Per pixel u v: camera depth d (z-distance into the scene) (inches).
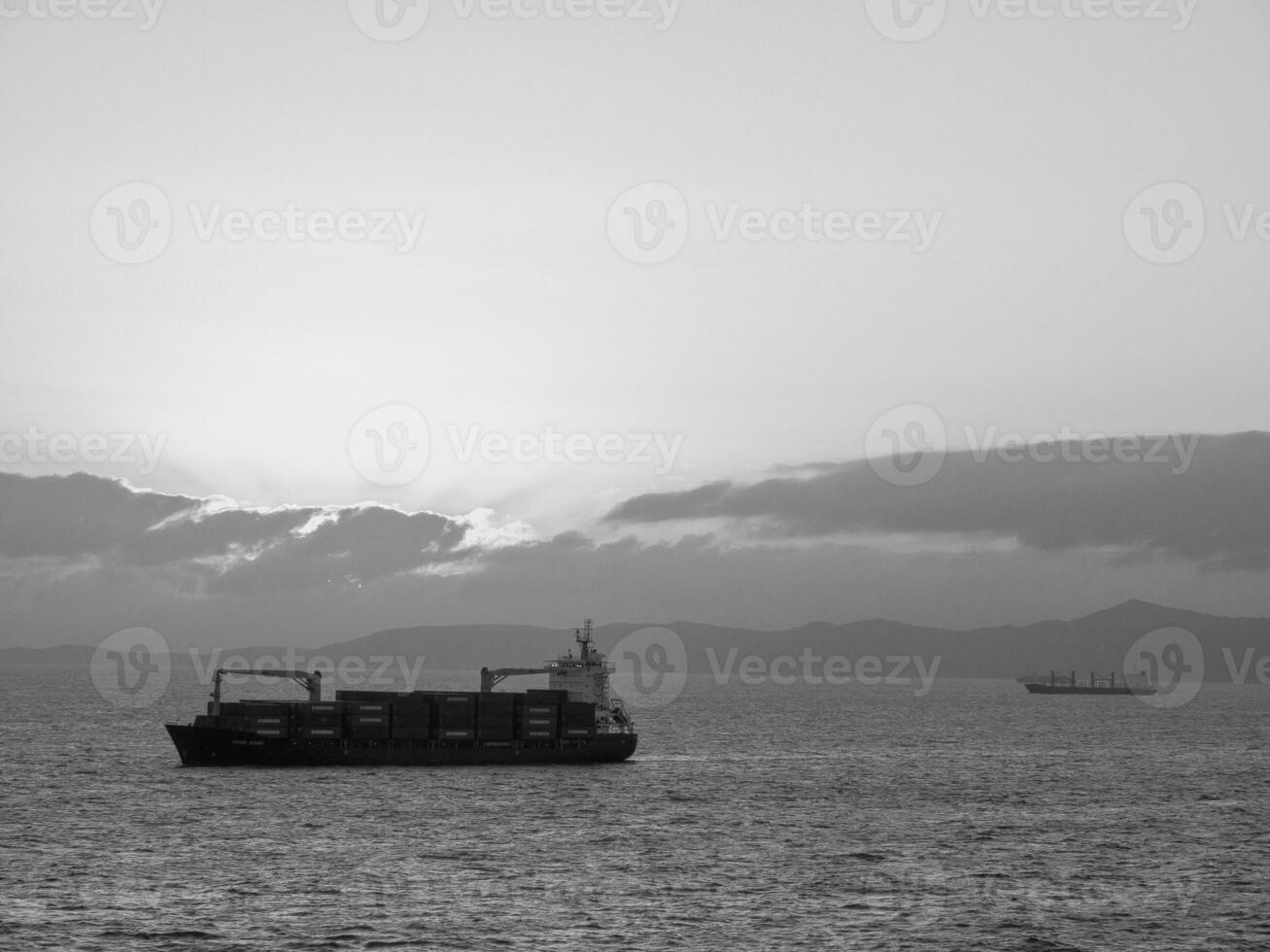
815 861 4694.9
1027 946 3563.0
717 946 3511.3
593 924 3718.0
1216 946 3582.7
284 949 3420.3
